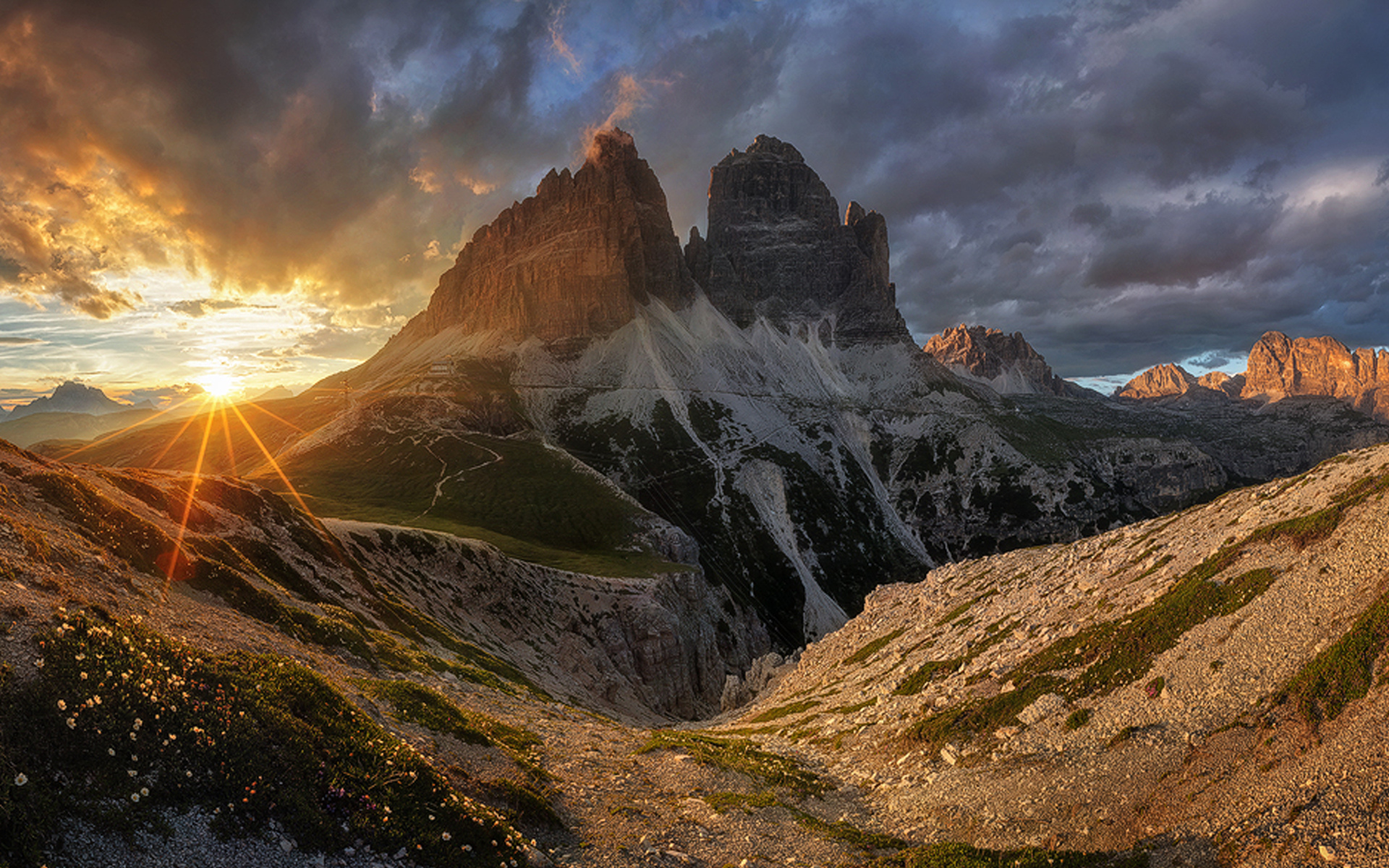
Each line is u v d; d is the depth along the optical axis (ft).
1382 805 70.33
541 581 378.73
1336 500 127.95
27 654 62.64
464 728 111.45
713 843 92.43
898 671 189.37
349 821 68.74
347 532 301.84
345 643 139.44
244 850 59.26
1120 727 109.09
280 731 74.13
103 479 170.19
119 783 57.16
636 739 151.02
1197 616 121.90
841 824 107.96
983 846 93.86
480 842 75.20
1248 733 92.73
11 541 94.73
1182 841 81.05
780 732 188.55
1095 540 211.41
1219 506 175.73
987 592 216.33
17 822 48.55
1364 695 84.58
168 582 124.57
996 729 126.41
